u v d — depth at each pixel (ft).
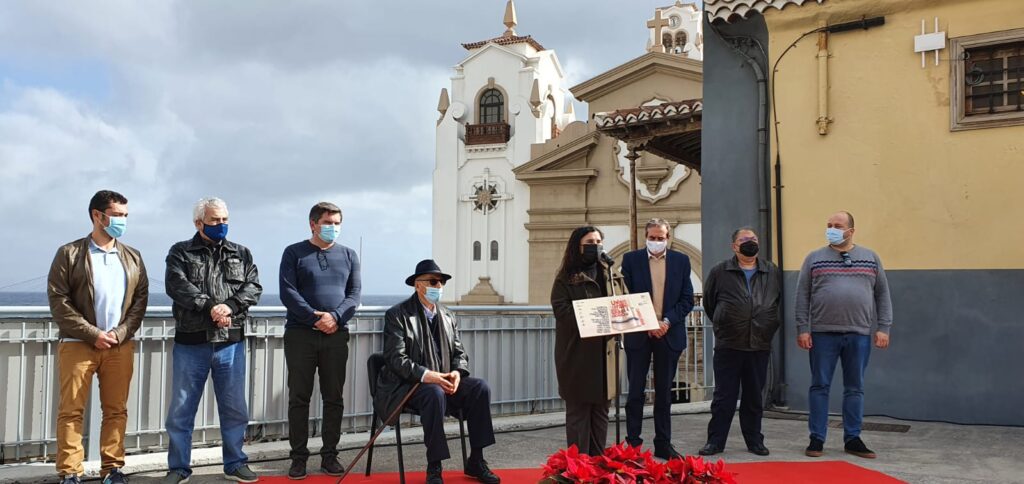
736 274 20.48
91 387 19.29
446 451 17.40
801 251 27.43
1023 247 24.31
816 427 20.42
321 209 19.10
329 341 19.02
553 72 113.09
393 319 18.25
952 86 25.38
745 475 18.13
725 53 29.37
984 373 24.61
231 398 18.25
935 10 25.72
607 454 13.05
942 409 25.08
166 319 20.43
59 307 16.56
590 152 96.78
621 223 94.27
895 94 26.23
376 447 22.16
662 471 12.43
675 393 30.53
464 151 108.27
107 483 17.16
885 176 26.27
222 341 17.93
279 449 20.75
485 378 25.79
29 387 18.53
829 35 27.30
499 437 23.67
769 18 28.19
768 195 28.12
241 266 18.60
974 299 24.85
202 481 18.25
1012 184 24.49
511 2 114.52
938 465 19.24
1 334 18.20
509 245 104.06
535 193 100.22
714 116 29.45
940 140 25.53
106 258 17.24
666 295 19.54
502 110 108.37
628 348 19.98
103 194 17.02
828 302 20.45
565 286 18.01
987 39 24.93
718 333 20.48
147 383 20.02
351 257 19.80
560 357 17.92
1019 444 21.75
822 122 27.14
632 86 94.79
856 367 20.44
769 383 27.43
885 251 26.17
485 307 26.00
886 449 21.17
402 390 17.83
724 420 20.53
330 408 19.11
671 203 90.02
